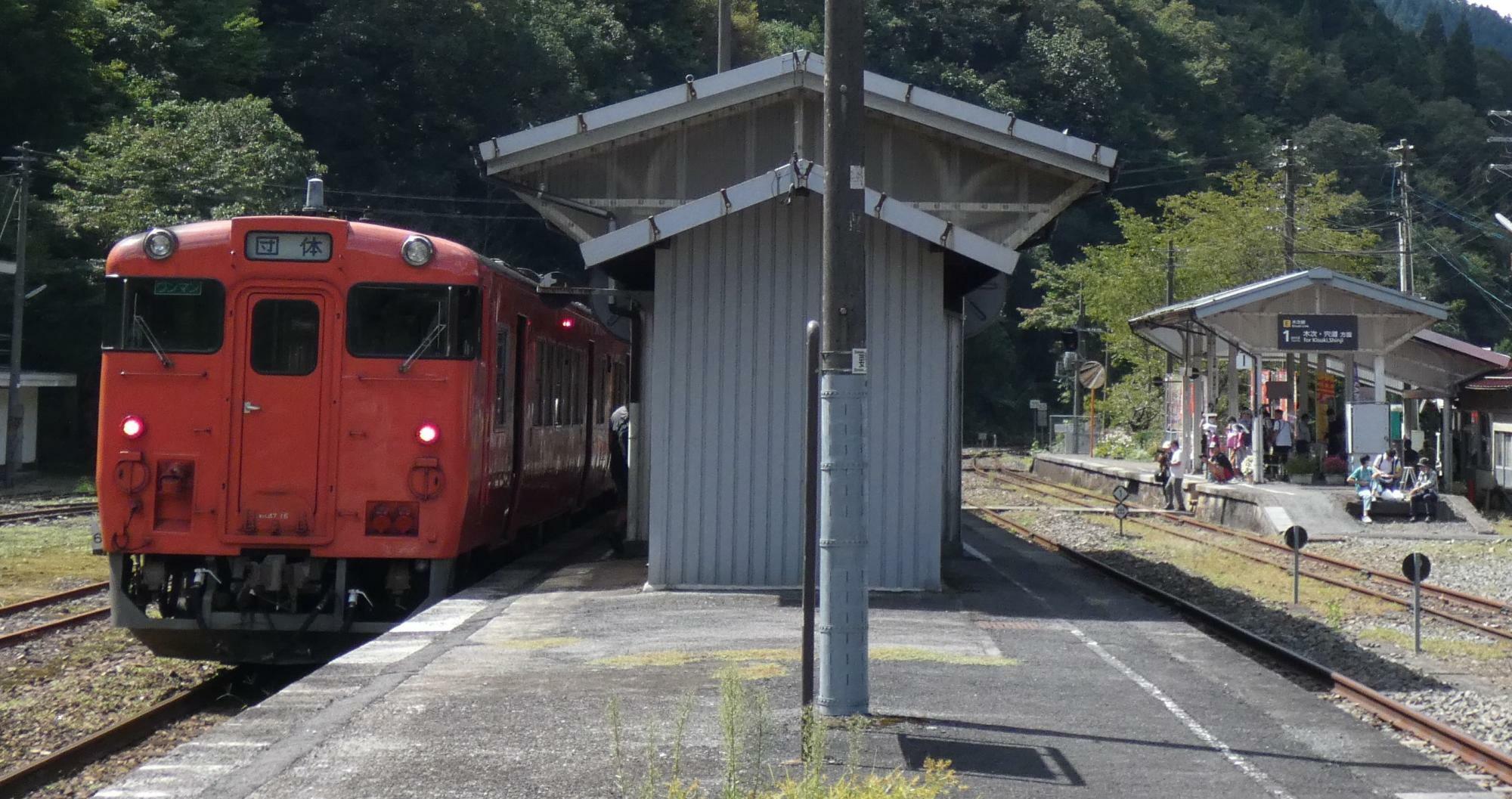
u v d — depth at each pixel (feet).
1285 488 91.35
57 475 127.44
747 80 61.00
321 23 177.68
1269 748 25.58
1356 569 62.80
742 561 43.01
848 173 26.08
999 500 111.04
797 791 19.60
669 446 42.88
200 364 37.50
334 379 37.73
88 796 26.32
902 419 43.04
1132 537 78.33
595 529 70.18
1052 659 33.35
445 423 37.93
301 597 38.65
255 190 128.57
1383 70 385.09
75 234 130.93
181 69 163.12
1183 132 303.27
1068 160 60.80
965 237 41.06
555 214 63.05
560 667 31.04
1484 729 30.78
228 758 23.49
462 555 43.39
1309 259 132.77
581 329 61.52
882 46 280.10
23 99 143.74
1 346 132.57
